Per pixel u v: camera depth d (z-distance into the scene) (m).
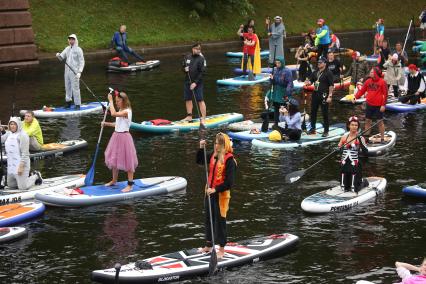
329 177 18.64
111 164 17.11
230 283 12.48
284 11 53.25
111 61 36.00
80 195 16.66
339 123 24.47
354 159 16.92
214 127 24.44
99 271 12.52
